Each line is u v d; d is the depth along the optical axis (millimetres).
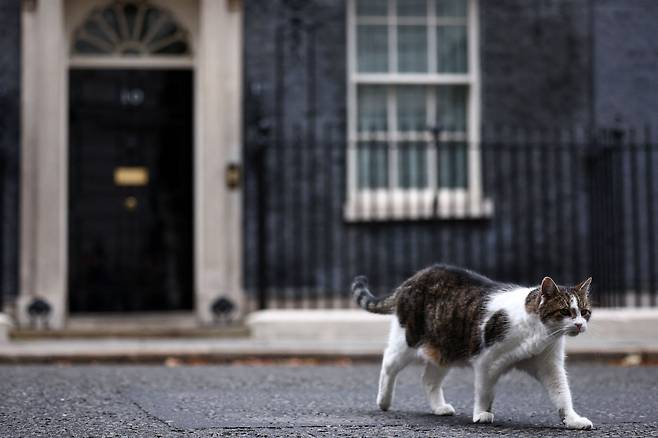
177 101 12953
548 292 5711
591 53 13305
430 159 13188
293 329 11273
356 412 6555
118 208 12844
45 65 12180
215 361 10117
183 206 12938
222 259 12352
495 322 5840
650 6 13398
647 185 12047
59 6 12234
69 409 6594
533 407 6906
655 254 13250
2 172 12234
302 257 12805
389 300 6496
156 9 12883
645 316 11305
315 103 12875
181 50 12953
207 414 6406
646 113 13359
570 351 10297
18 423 6027
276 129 12805
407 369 9297
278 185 12758
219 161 12414
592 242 12617
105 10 12828
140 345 10664
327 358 10195
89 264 12773
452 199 12969
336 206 12875
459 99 13344
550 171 13188
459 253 13055
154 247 12891
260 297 11898
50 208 12117
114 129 12859
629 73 13359
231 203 12422
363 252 12867
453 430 5750
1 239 12039
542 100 13227
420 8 13297
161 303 12883
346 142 12742
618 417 6430
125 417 6254
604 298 12305
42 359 9945
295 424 5973
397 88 13281
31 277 12117
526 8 13242
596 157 12727
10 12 12422
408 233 12977
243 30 12742
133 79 12906
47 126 12148
